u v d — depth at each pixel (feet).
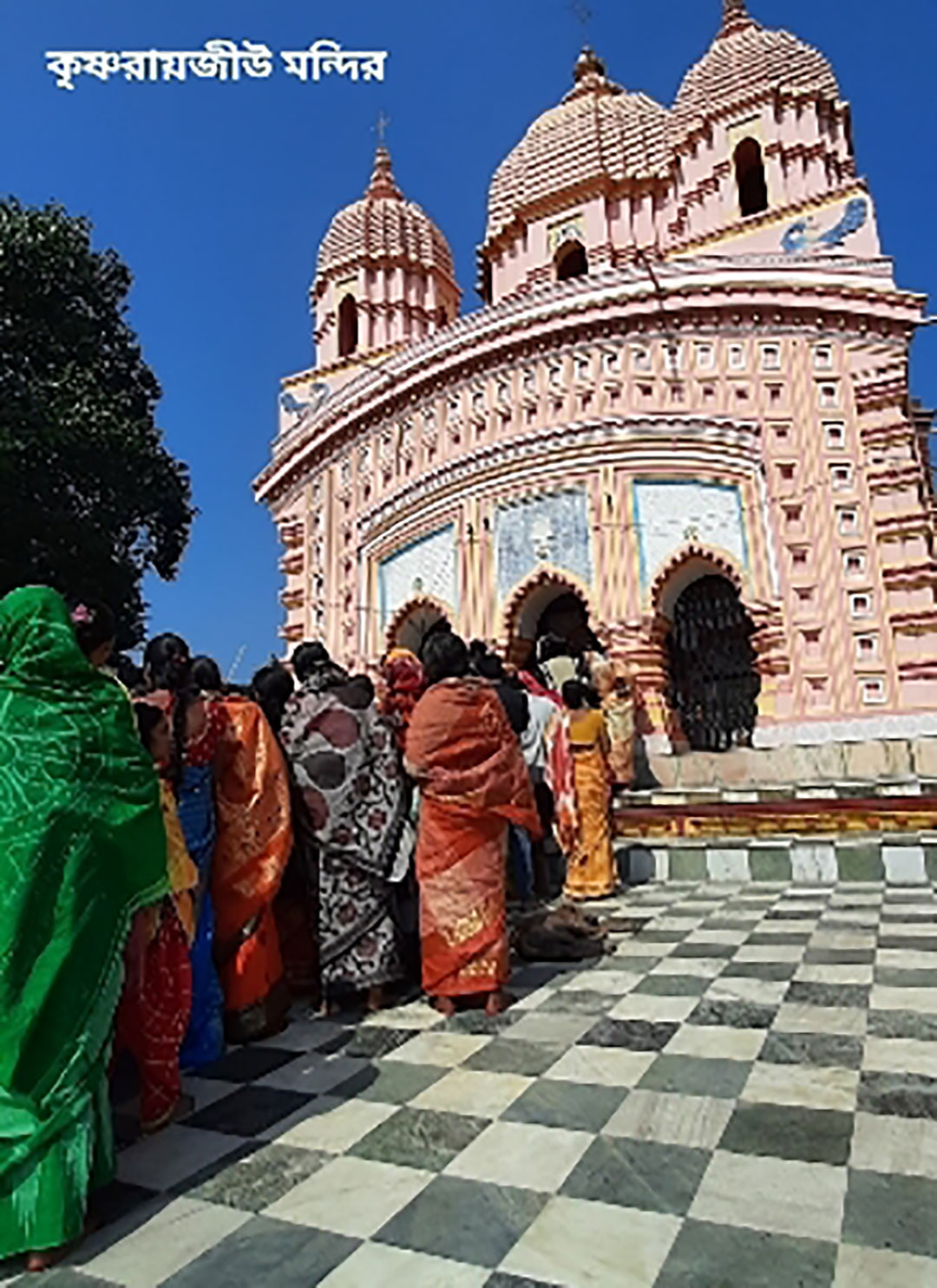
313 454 53.11
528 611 44.32
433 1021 13.02
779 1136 8.64
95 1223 7.78
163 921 10.14
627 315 43.04
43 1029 7.68
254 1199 8.09
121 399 50.78
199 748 12.25
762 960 15.25
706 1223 7.23
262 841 12.87
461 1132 9.18
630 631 40.24
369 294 59.06
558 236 55.31
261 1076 11.15
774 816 25.75
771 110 48.85
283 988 13.23
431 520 46.60
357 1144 9.06
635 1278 6.57
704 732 42.52
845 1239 6.89
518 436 44.11
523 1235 7.22
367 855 13.85
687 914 19.70
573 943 16.57
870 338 41.04
